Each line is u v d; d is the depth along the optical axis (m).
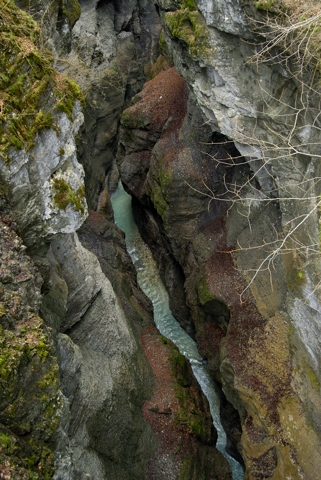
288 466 9.41
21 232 6.48
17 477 4.75
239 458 12.38
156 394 12.08
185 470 10.73
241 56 9.80
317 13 7.27
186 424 11.70
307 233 9.23
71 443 7.90
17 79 5.99
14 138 5.87
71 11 12.22
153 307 17.00
